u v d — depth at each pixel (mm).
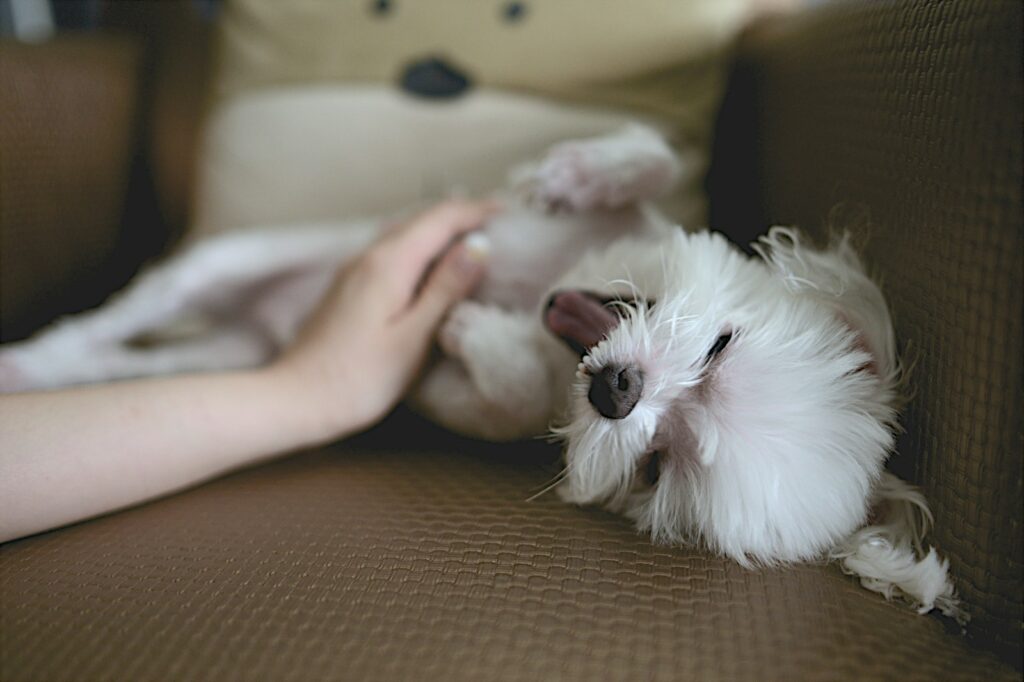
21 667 212
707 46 495
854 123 320
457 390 365
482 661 217
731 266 317
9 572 243
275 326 479
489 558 258
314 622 228
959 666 224
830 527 278
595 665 217
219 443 292
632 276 331
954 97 247
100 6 629
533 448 361
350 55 534
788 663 219
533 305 406
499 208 423
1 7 742
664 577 257
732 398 290
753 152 456
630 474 311
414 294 374
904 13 285
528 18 512
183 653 217
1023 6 224
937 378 260
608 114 501
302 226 518
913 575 251
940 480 258
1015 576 228
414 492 302
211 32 610
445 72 521
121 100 559
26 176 459
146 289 479
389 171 520
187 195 601
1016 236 223
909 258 276
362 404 325
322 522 275
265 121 532
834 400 287
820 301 304
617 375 296
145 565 249
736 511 280
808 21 397
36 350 428
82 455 263
